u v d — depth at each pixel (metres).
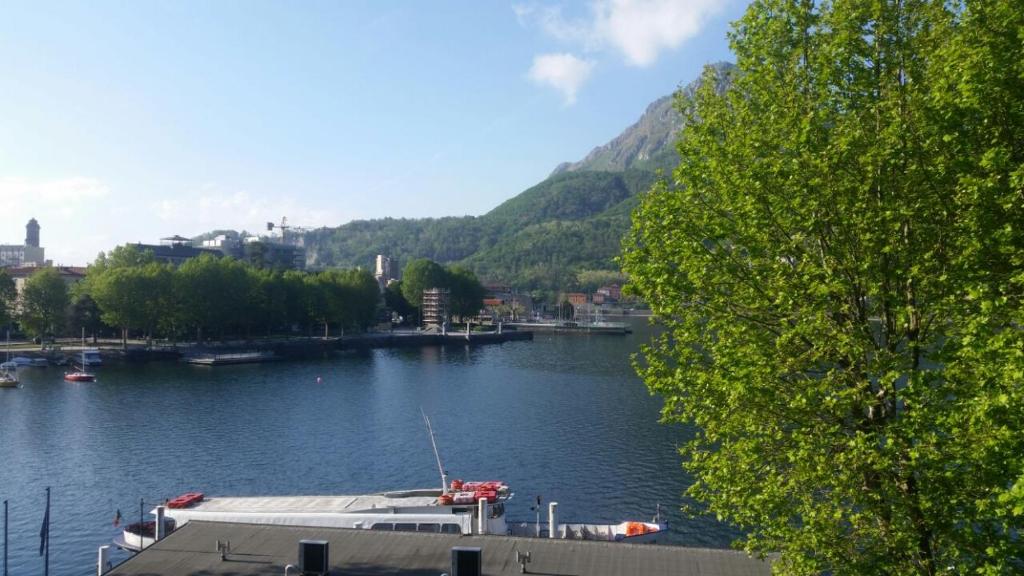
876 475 27.77
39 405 137.25
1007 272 24.56
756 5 31.39
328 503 68.56
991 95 24.44
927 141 25.88
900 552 26.92
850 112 28.97
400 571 39.50
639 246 33.72
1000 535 25.19
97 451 104.19
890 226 26.81
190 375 181.12
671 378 32.34
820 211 28.28
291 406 139.38
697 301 32.78
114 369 189.50
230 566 40.50
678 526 74.25
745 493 29.78
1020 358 21.58
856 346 26.94
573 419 123.81
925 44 27.66
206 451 104.56
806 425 29.08
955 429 24.81
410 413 131.62
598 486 87.25
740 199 29.27
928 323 28.11
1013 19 24.14
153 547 43.09
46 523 65.12
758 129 30.00
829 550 27.78
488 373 189.62
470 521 61.69
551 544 42.50
